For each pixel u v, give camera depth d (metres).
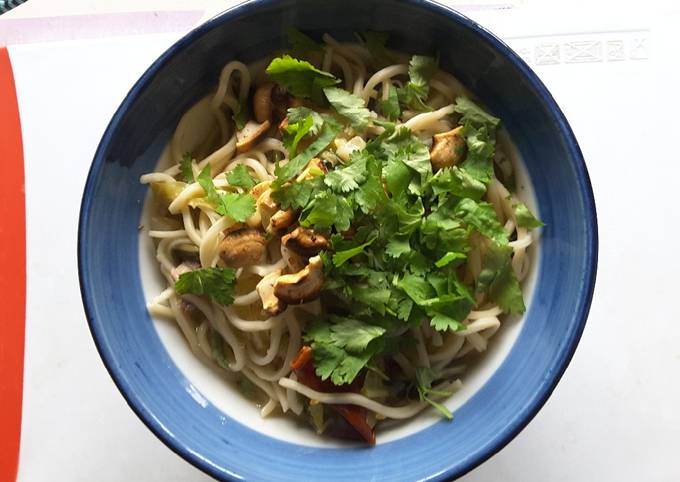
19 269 0.27
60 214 0.27
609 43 0.28
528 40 0.28
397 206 0.22
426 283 0.22
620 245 0.27
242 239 0.23
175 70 0.23
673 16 0.28
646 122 0.28
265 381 0.24
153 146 0.24
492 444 0.21
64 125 0.28
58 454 0.26
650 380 0.26
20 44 0.28
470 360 0.24
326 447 0.23
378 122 0.24
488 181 0.23
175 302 0.24
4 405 0.26
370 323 0.22
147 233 0.24
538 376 0.21
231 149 0.24
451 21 0.22
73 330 0.27
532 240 0.23
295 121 0.23
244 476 0.21
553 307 0.22
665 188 0.27
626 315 0.26
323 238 0.22
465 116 0.24
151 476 0.25
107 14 0.29
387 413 0.23
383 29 0.24
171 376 0.23
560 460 0.25
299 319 0.23
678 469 0.25
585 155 0.27
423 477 0.21
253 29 0.23
